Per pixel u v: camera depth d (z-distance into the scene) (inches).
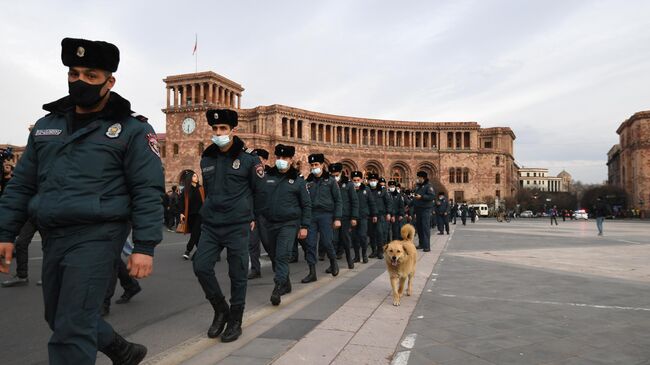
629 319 250.4
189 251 545.6
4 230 137.6
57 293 135.4
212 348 208.4
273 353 190.4
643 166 3627.0
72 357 126.6
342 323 238.8
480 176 3777.1
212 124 233.3
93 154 135.4
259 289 366.0
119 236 139.5
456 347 199.9
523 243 785.6
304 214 335.0
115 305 303.0
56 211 129.6
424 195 615.5
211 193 231.1
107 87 141.3
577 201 5049.2
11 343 221.1
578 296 313.3
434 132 3732.8
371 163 3545.8
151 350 205.9
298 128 3206.2
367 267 493.0
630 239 910.4
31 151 143.8
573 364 180.1
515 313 263.6
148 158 143.6
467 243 783.1
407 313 263.6
